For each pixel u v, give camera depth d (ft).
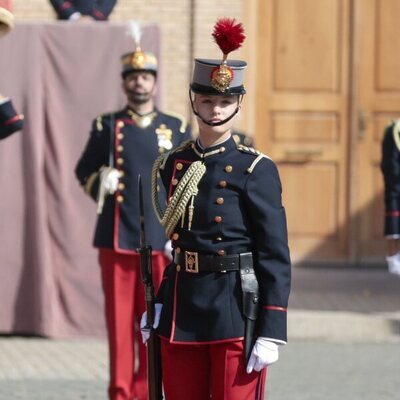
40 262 113.29
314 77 149.07
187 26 141.69
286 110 149.18
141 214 62.75
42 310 113.80
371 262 149.18
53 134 113.29
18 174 113.39
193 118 140.97
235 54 144.97
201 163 60.80
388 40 148.77
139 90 89.30
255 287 59.67
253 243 60.23
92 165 90.53
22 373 101.96
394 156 109.19
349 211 149.07
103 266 88.69
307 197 149.28
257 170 60.23
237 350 59.16
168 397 61.21
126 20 141.18
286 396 93.35
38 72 113.09
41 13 140.67
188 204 60.59
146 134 89.10
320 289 136.26
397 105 149.07
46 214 113.80
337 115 149.18
